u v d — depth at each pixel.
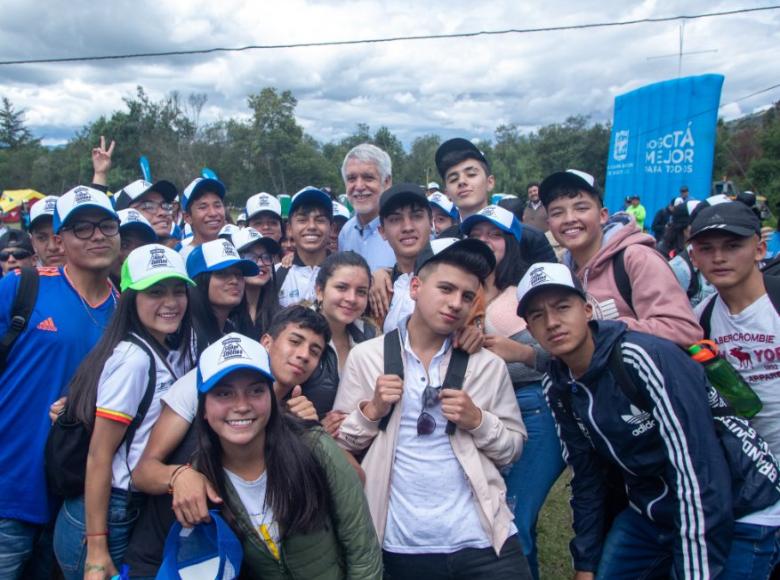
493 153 77.81
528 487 3.24
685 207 6.46
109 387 2.59
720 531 2.48
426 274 2.78
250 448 2.35
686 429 2.49
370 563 2.48
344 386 3.00
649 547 3.00
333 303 3.34
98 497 2.56
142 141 58.03
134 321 2.78
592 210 3.46
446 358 2.86
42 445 2.95
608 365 2.64
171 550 2.30
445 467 2.72
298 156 71.25
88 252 3.13
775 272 3.39
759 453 2.62
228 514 2.36
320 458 2.43
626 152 14.22
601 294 3.33
